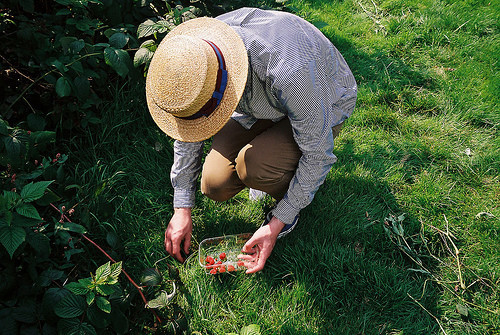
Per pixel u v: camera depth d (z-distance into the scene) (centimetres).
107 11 259
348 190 258
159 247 226
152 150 261
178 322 195
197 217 239
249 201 251
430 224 246
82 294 171
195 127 171
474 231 242
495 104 313
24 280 187
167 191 248
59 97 235
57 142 247
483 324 208
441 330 206
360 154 279
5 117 227
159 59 154
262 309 207
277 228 203
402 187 265
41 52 233
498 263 229
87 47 241
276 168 204
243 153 205
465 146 288
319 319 205
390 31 379
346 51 354
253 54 168
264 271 220
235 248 229
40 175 212
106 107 265
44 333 173
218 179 218
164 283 212
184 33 174
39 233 187
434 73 337
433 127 297
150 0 267
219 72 159
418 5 402
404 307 213
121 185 245
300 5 395
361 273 222
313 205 248
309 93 166
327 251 229
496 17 389
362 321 206
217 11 292
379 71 338
